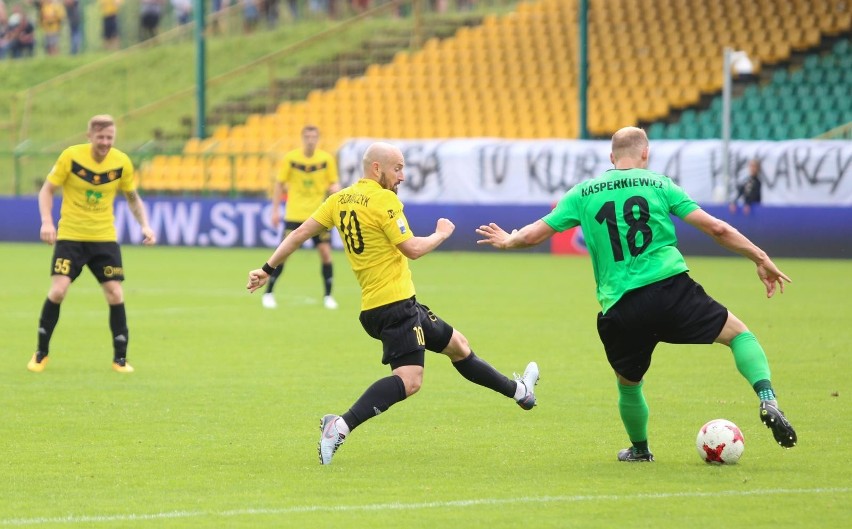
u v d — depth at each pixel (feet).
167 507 73.87
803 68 365.40
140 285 241.35
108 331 168.14
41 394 117.29
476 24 447.83
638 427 85.92
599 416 105.70
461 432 98.63
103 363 138.31
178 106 467.52
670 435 96.63
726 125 295.07
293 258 321.93
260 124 421.18
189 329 170.60
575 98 385.91
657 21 397.19
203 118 396.57
